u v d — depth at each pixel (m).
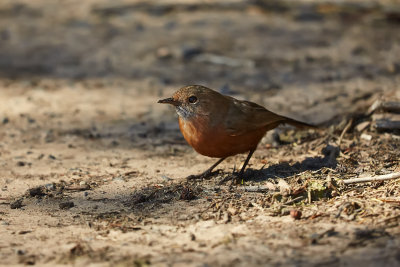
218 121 9.12
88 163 11.49
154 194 9.43
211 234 7.67
